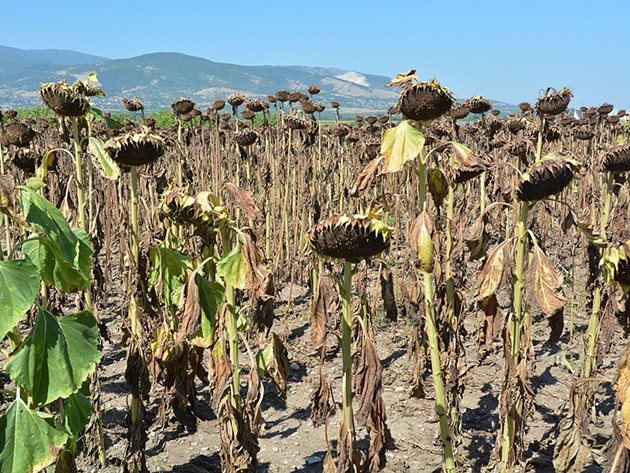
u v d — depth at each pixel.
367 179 2.46
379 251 2.15
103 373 4.24
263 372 2.94
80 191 2.97
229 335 2.67
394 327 5.00
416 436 3.45
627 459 1.88
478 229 2.68
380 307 5.25
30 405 2.08
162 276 2.90
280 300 5.74
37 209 2.09
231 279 2.45
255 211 2.54
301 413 3.74
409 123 2.43
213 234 2.56
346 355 2.34
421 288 3.41
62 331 2.06
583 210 4.85
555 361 4.35
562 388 3.97
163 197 2.56
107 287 5.37
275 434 3.53
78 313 2.12
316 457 3.30
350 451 2.36
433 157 2.88
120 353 4.58
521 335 2.73
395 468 3.15
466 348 4.59
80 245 2.25
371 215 2.12
